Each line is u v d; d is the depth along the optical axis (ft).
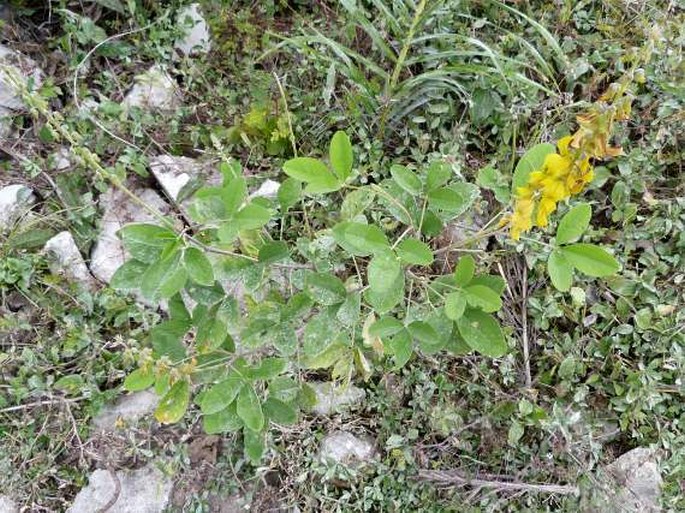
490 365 2.19
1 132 2.34
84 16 2.52
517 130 2.36
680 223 2.22
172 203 2.32
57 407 2.10
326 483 2.09
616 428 2.18
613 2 2.47
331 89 2.24
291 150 2.41
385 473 2.08
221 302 1.57
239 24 2.49
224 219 1.40
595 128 1.08
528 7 2.46
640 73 1.07
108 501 2.03
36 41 2.51
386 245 1.36
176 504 2.07
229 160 1.81
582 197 2.33
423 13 2.10
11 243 2.13
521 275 2.25
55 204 2.27
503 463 2.11
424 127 2.42
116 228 2.27
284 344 1.59
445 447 2.12
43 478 2.04
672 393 2.16
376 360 2.04
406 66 2.44
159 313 2.21
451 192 1.48
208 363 1.57
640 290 2.21
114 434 2.09
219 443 2.14
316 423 2.14
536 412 2.07
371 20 2.52
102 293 2.17
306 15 2.62
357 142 2.43
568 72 2.34
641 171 2.30
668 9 2.43
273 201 1.91
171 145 2.43
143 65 2.54
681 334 2.14
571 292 2.19
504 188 1.53
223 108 2.48
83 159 1.46
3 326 2.10
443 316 1.50
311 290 1.51
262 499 2.10
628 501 2.03
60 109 2.41
